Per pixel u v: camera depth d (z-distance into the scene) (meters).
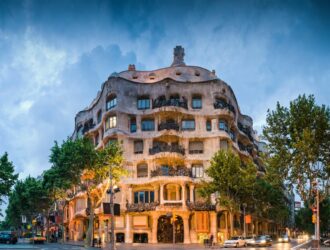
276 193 74.06
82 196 75.25
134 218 64.62
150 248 46.59
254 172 59.94
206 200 62.81
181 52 80.38
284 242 73.12
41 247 50.56
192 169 66.81
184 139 67.69
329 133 43.34
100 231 65.69
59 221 79.56
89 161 53.16
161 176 62.06
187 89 69.62
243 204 60.28
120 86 69.00
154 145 67.56
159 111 66.75
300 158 42.56
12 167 56.25
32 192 79.38
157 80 73.56
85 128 80.12
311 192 42.88
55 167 57.34
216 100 69.81
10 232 66.06
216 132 67.56
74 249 45.62
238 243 51.94
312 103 43.97
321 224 78.69
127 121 68.12
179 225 64.56
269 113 45.16
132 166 66.25
